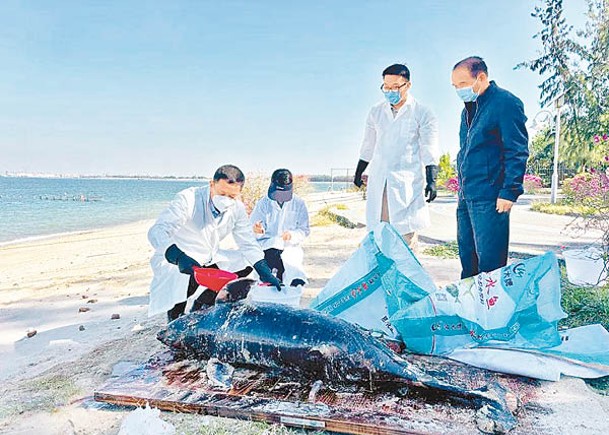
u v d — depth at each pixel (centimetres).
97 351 449
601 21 1844
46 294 756
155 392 331
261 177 1549
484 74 461
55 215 3309
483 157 467
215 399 318
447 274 763
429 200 570
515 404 306
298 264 585
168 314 499
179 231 482
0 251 1439
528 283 398
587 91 1931
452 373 363
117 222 2691
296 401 315
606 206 600
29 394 356
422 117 556
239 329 359
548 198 2691
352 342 325
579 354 374
